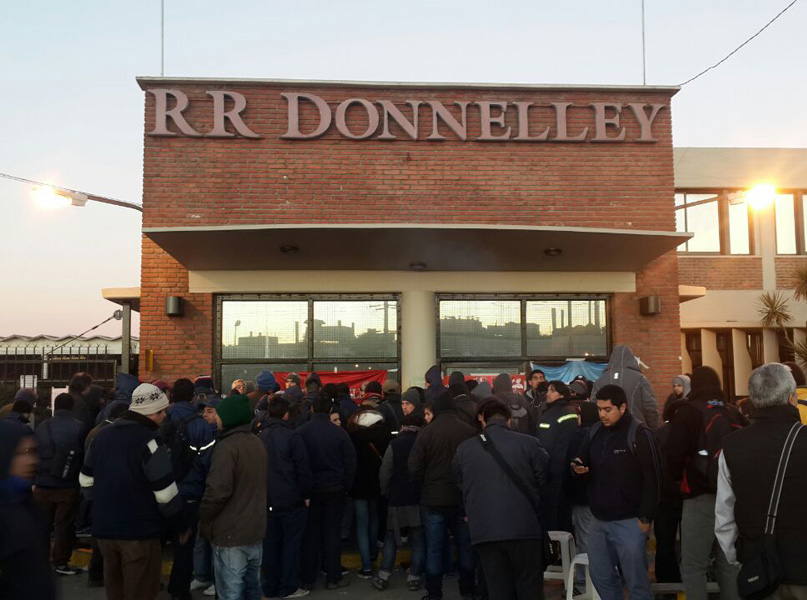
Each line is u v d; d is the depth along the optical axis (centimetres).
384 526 930
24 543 319
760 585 387
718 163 1888
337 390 956
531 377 1030
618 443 562
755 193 1345
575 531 745
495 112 1279
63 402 859
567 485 713
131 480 555
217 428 739
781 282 1867
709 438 596
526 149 1276
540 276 1305
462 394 837
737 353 1845
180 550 714
